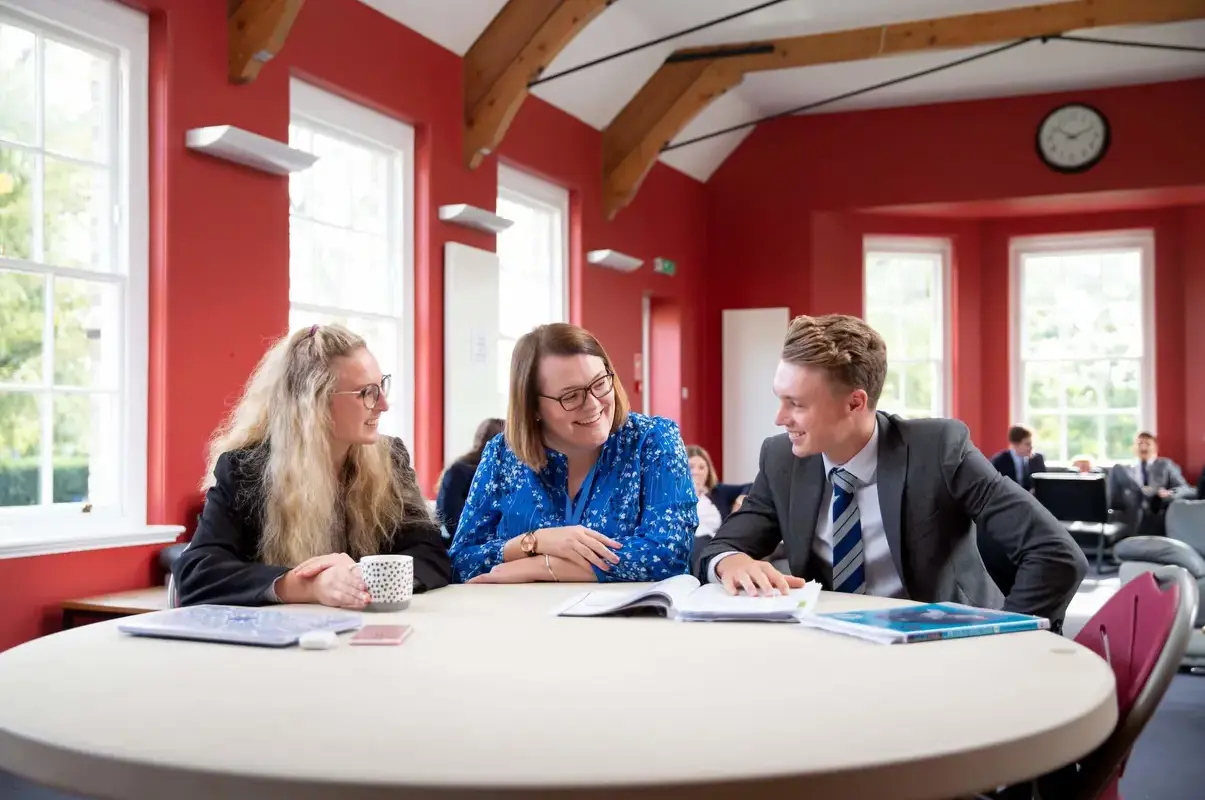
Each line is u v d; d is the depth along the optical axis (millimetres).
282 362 2174
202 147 4531
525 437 2332
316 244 5609
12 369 3988
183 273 4508
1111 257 10812
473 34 6621
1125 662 1609
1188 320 10484
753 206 10547
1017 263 11047
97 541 4047
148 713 1152
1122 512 9742
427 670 1355
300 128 5543
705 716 1124
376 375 2166
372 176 6109
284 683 1287
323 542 2131
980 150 9867
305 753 1002
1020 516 2119
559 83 7789
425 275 6320
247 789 948
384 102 5918
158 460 4414
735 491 6016
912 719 1111
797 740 1034
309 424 2105
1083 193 9609
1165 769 3844
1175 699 4875
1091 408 10883
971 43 7902
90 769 1020
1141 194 9648
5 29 3965
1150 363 10656
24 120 4031
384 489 2225
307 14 5309
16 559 3805
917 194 10031
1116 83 9453
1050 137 9664
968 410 10992
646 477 2355
